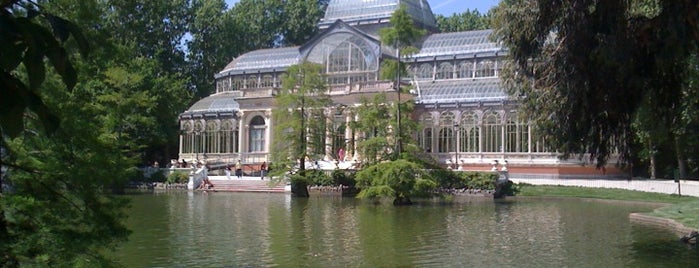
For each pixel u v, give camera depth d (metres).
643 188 56.06
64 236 12.44
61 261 12.33
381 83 69.75
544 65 20.33
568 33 18.95
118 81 26.34
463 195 55.34
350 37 76.81
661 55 18.72
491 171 57.00
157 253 23.95
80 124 13.01
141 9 85.44
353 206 44.97
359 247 25.64
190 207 43.59
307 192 55.84
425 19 85.38
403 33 49.62
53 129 3.71
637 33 19.11
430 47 78.69
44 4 11.14
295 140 55.28
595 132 21.38
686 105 28.62
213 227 31.83
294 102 54.69
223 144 79.75
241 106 78.38
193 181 66.38
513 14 20.28
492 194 54.47
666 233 29.59
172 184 68.12
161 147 93.88
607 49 18.14
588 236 28.88
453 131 68.69
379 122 50.06
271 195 57.19
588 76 19.47
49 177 12.52
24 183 12.20
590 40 18.86
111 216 13.85
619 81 19.56
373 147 48.62
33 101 3.61
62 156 12.81
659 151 65.50
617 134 21.81
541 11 19.39
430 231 30.62
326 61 78.06
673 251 24.31
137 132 75.56
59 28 3.83
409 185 45.12
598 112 20.55
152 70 77.00
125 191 62.59
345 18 84.88
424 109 70.25
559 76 19.75
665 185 54.53
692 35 18.56
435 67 77.19
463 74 75.75
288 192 61.12
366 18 83.25
